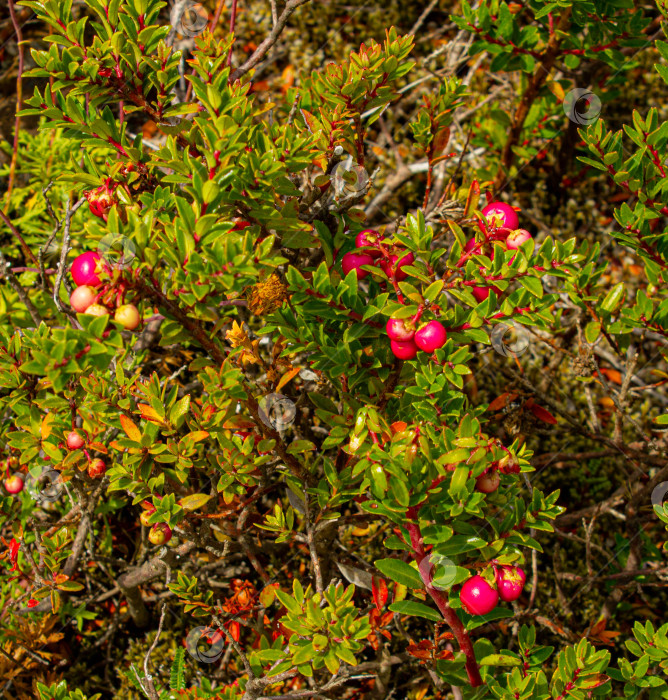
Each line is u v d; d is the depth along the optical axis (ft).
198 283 1.03
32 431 1.27
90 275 1.02
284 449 1.26
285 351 1.21
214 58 1.21
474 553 1.16
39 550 1.40
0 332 1.26
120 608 1.75
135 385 1.26
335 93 1.24
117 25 1.17
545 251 1.13
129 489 1.21
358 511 1.77
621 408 1.58
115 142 1.19
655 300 1.48
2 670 1.52
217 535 1.41
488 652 1.24
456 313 1.16
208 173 1.07
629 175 1.31
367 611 1.44
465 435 1.12
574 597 1.61
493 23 1.70
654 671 1.39
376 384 1.27
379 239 1.18
